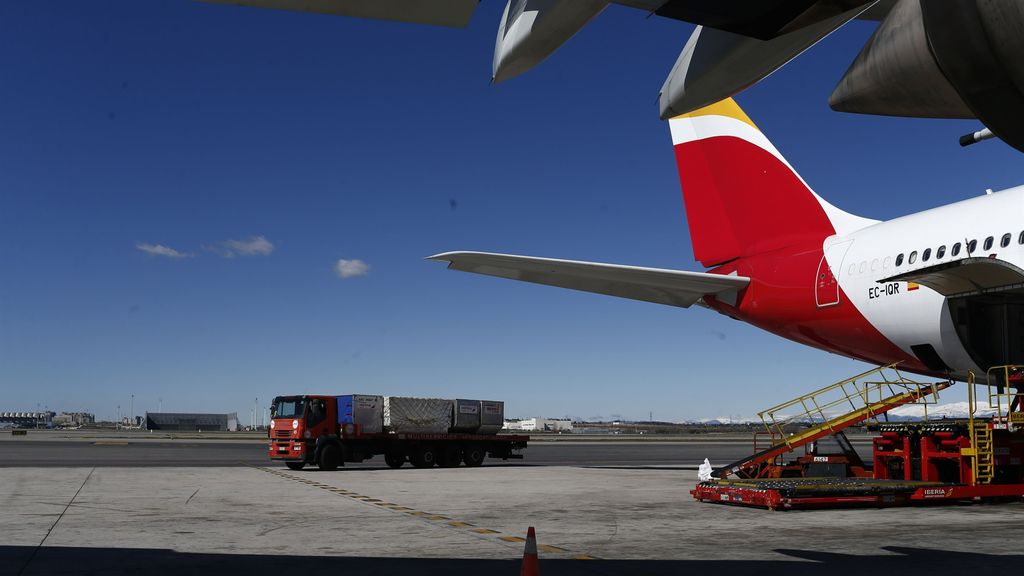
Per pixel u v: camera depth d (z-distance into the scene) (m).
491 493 18.41
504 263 19.06
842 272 20.27
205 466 29.75
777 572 8.47
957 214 18.19
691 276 21.64
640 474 26.25
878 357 20.89
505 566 8.83
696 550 9.98
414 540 10.83
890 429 18.12
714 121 24.31
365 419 29.02
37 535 11.25
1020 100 3.25
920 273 16.69
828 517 13.68
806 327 21.73
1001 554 9.62
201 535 11.27
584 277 20.75
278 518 13.32
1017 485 16.00
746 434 148.25
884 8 4.97
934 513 14.33
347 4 4.04
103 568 8.69
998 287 16.59
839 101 3.93
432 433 30.55
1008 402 16.64
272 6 3.97
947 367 18.94
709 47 4.59
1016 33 2.97
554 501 16.45
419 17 4.20
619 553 9.75
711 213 24.28
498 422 32.50
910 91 3.67
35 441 68.12
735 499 15.30
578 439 95.62
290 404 28.64
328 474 25.95
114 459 34.62
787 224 22.34
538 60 4.82
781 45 4.21
